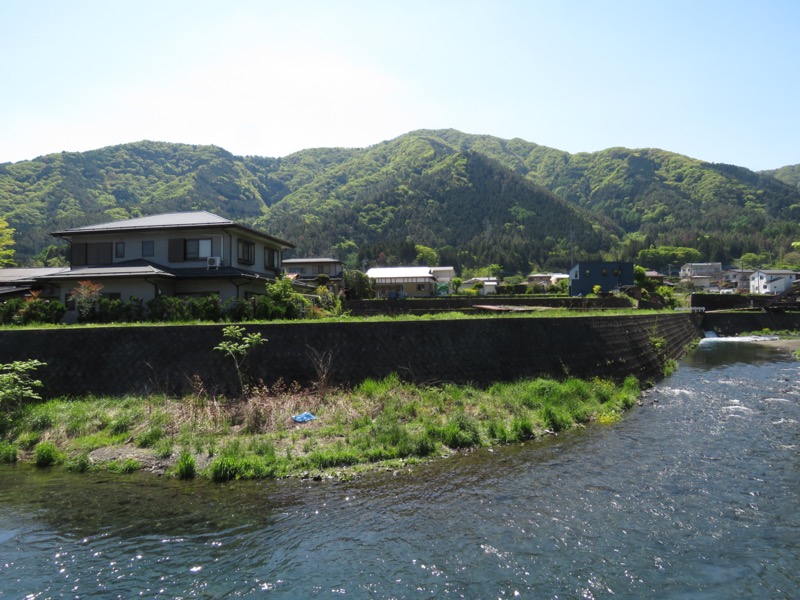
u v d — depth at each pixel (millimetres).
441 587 6023
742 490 8836
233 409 11984
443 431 11234
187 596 5848
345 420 11781
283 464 9664
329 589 5980
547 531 7352
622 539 7145
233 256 23438
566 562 6562
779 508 8141
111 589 5984
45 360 13297
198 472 9453
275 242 27328
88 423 11477
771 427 12930
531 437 11828
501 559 6621
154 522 7621
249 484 9016
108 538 7164
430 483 9062
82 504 8242
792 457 10555
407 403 12727
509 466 9938
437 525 7512
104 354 13391
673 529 7441
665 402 16109
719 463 10172
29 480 9266
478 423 12008
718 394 17641
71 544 7004
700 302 53156
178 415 11648
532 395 14125
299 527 7461
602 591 5965
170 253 23141
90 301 19375
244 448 10234
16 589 5965
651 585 6082
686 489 8859
